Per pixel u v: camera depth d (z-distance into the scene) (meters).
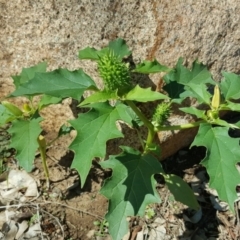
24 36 0.29
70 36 0.28
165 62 0.28
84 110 0.30
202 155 0.33
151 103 0.28
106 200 0.30
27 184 0.30
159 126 0.26
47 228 0.28
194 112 0.24
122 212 0.24
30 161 0.25
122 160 0.25
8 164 0.31
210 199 0.30
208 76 0.28
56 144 0.32
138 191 0.24
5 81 0.32
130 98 0.22
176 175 0.30
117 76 0.22
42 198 0.29
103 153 0.22
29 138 0.25
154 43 0.28
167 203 0.30
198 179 0.31
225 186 0.22
